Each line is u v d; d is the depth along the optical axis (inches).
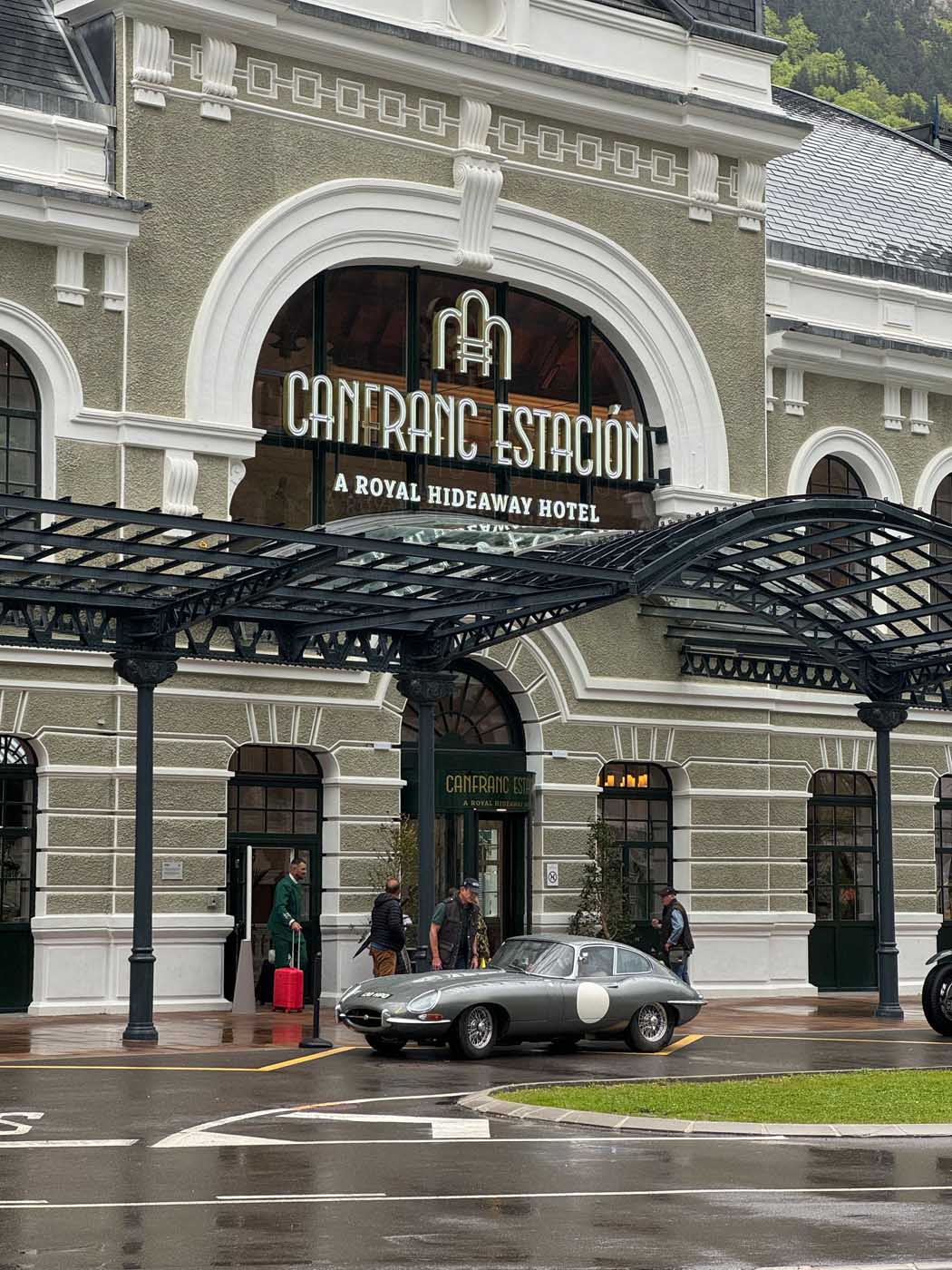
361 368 1239.5
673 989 946.1
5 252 1100.5
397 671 1075.3
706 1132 645.3
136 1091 750.5
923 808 1492.4
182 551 870.4
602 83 1309.1
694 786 1362.0
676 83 1363.2
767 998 1359.5
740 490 1386.6
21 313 1099.3
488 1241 454.3
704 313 1375.5
